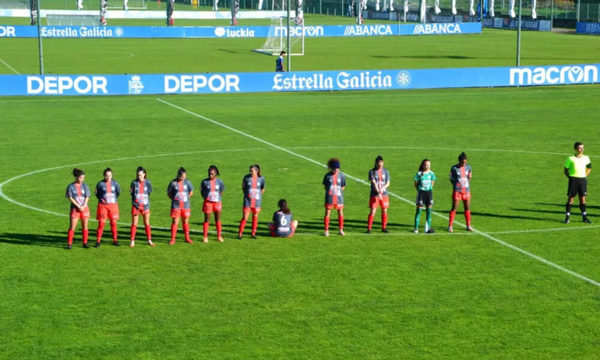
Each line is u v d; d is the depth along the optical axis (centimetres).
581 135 6150
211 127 6544
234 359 2178
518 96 8594
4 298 2623
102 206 3219
